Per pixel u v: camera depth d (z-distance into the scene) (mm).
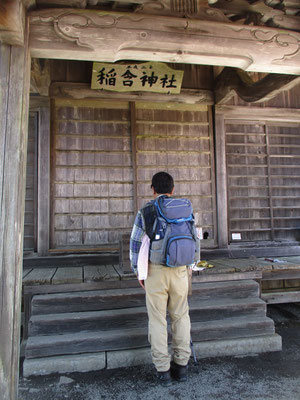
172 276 2611
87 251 4461
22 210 2355
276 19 3025
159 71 4508
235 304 3465
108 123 4727
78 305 3293
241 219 5039
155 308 2629
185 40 2773
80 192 4566
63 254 4391
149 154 4820
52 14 2555
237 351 3195
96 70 4352
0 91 2357
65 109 4617
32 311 3209
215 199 4961
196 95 4977
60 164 4543
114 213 4637
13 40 2387
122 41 2656
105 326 3186
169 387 2590
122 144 4746
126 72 4453
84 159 4613
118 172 4695
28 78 2510
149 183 4785
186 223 2656
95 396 2492
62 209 4500
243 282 3746
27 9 2512
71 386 2641
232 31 2873
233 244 4969
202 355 3121
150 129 4855
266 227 5125
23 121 2391
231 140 5133
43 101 4492
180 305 2693
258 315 3494
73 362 2871
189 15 2834
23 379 2760
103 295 3338
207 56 2852
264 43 2928
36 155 4523
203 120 5062
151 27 2711
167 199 2705
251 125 5223
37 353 2912
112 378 2758
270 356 3162
